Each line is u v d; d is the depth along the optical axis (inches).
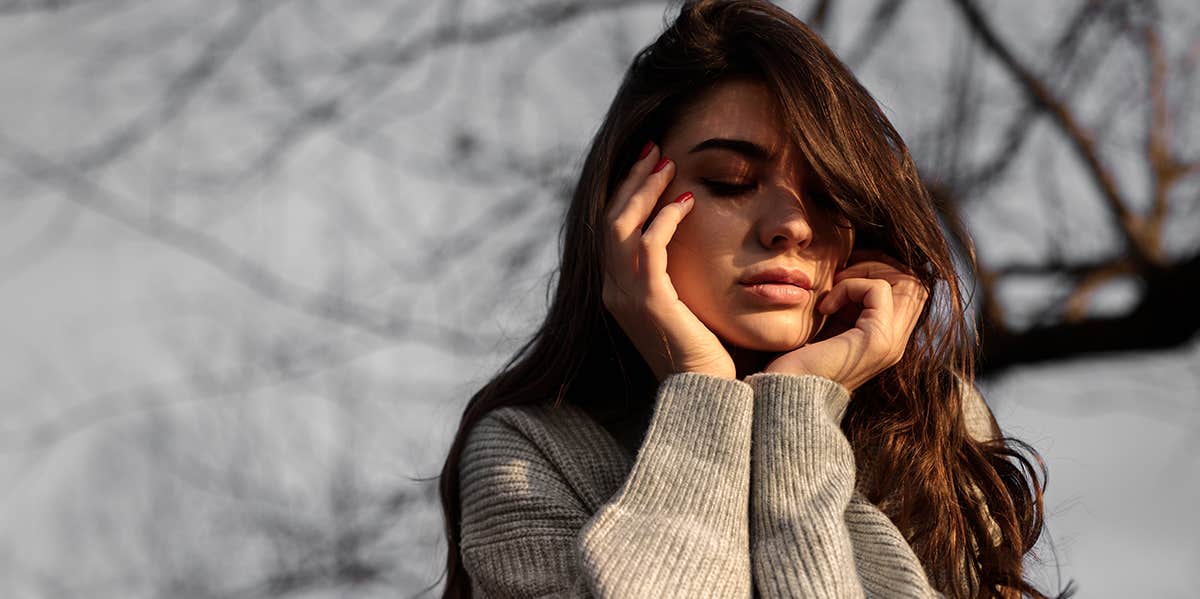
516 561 98.1
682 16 107.0
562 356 107.0
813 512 94.2
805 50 102.1
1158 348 188.2
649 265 100.3
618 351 107.7
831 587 90.7
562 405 106.0
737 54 103.7
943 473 101.3
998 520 102.0
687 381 99.0
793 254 101.0
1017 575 99.1
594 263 106.3
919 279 105.0
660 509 94.8
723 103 102.9
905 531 99.7
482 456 103.4
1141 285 188.5
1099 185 189.2
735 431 97.5
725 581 91.9
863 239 107.3
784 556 92.5
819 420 98.2
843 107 101.8
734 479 96.3
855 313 105.7
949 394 105.0
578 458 102.2
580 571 93.0
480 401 109.2
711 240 101.6
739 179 101.7
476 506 101.7
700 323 101.3
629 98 107.7
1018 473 105.8
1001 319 187.2
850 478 97.3
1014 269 192.5
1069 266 191.6
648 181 103.0
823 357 101.0
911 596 91.7
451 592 106.7
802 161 102.0
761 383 100.0
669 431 97.8
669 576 91.1
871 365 101.9
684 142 103.6
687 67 104.0
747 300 100.8
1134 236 186.2
